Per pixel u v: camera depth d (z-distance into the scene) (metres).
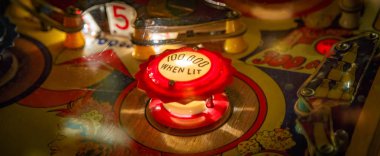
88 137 0.42
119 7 0.50
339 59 0.43
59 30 0.53
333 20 0.53
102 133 0.42
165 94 0.39
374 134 0.39
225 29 0.48
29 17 0.57
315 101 0.39
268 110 0.43
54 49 0.52
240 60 0.49
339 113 0.39
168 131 0.41
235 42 0.50
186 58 0.41
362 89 0.43
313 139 0.35
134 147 0.41
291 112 0.42
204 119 0.42
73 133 0.42
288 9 0.55
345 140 0.35
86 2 0.51
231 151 0.40
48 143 0.42
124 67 0.49
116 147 0.41
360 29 0.51
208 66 0.40
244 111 0.43
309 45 0.50
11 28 0.51
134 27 0.48
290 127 0.41
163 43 0.48
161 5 0.49
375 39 0.45
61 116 0.44
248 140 0.40
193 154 0.40
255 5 0.56
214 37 0.48
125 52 0.51
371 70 0.44
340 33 0.51
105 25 0.52
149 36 0.48
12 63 0.50
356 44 0.44
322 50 0.49
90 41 0.53
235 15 0.48
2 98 0.47
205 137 0.41
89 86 0.47
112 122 0.43
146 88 0.40
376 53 0.45
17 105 0.46
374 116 0.40
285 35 0.52
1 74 0.49
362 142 0.38
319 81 0.41
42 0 0.53
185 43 0.48
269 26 0.53
